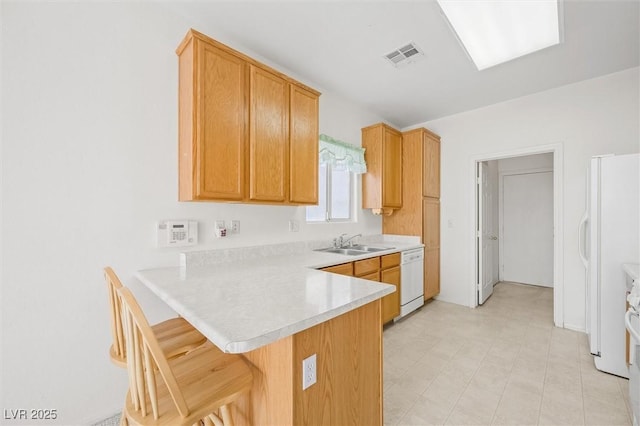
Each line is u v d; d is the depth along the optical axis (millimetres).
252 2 1803
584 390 1836
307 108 2338
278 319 912
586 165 2756
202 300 1133
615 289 1992
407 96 3170
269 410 1014
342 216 3393
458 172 3691
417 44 2211
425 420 1585
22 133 1382
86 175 1560
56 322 1468
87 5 1570
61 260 1485
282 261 2180
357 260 2475
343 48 2273
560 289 2896
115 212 1654
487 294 3936
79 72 1543
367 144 3471
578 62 2445
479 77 2717
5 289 1341
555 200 2922
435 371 2084
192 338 1323
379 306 1332
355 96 3158
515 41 2129
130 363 911
